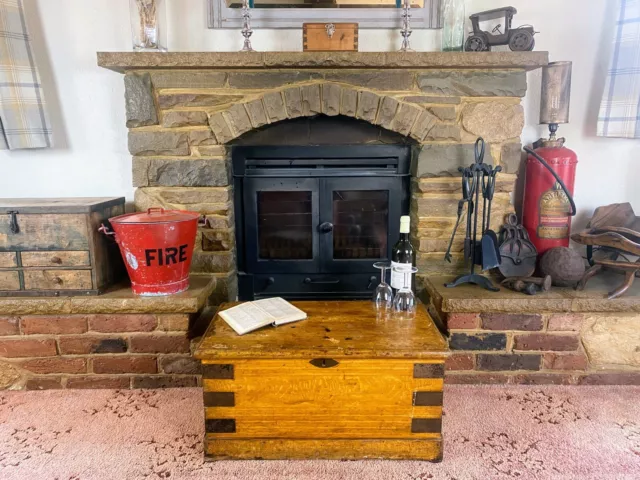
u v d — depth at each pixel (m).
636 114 2.15
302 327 1.66
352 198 2.33
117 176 2.37
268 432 1.54
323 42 2.06
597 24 2.25
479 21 2.24
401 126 2.09
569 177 2.15
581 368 1.98
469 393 1.93
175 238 1.88
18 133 2.17
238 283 2.36
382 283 1.87
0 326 1.92
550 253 2.04
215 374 1.49
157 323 1.94
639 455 1.56
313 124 2.21
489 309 1.91
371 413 1.52
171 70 2.03
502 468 1.50
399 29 2.25
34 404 1.87
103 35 2.24
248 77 2.04
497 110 2.09
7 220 1.87
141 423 1.75
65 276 1.92
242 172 2.26
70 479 1.46
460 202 1.99
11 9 2.09
